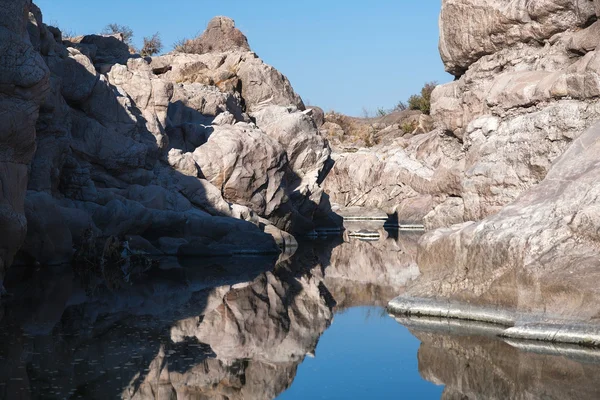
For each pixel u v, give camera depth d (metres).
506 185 10.51
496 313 9.20
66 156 18.67
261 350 8.36
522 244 8.82
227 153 24.02
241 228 20.92
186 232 20.38
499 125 10.88
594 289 8.09
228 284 14.16
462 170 11.83
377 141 54.28
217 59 36.00
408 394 6.52
